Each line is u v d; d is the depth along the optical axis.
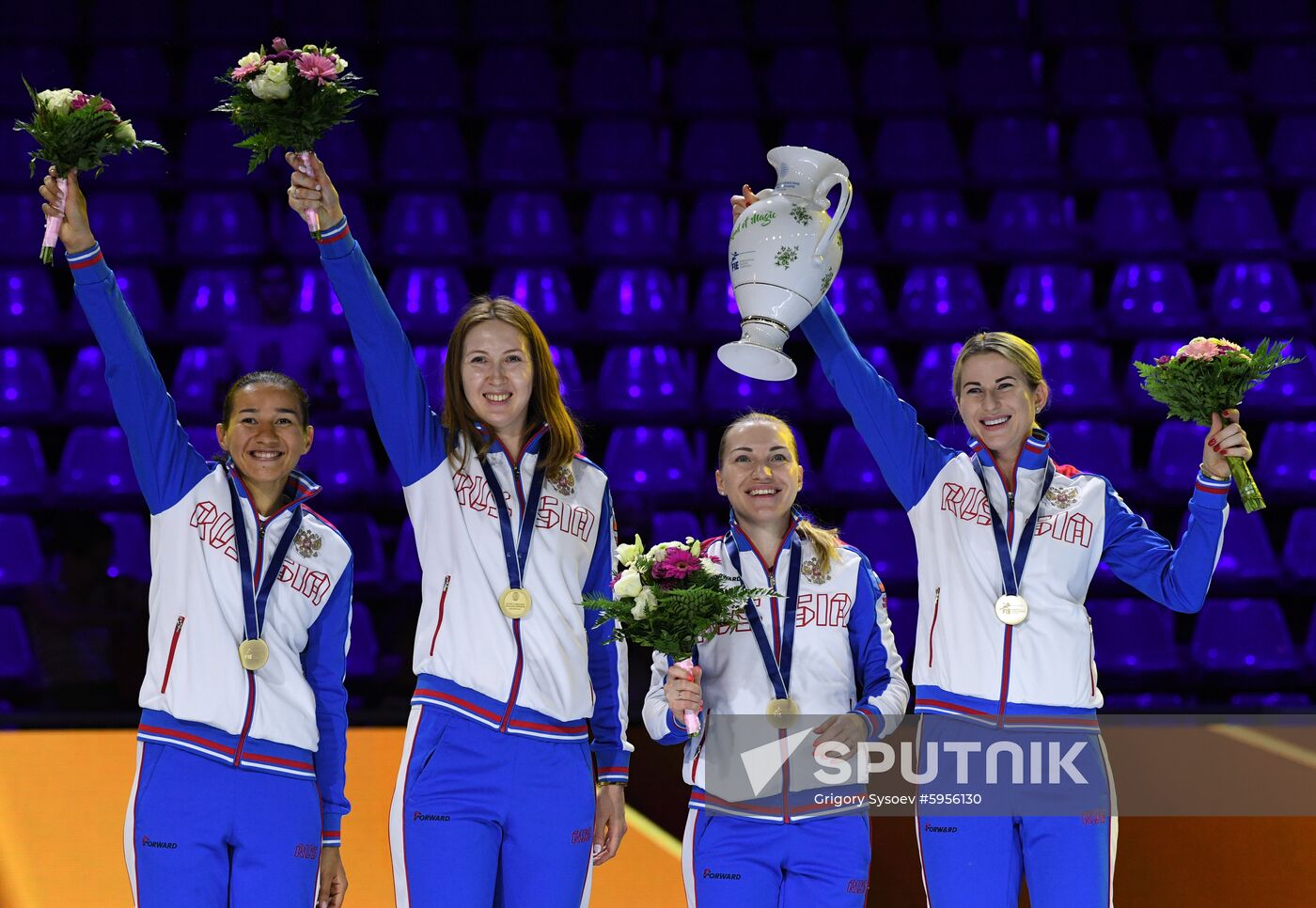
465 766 12.70
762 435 14.04
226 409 13.32
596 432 28.66
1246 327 29.56
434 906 12.54
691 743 13.94
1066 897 13.27
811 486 27.81
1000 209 31.48
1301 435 28.30
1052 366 29.02
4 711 24.44
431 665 12.96
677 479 27.66
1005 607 13.45
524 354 13.19
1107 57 33.47
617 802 13.73
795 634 13.95
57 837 17.25
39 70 32.22
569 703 13.02
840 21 34.19
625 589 13.00
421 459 13.30
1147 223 31.25
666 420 28.28
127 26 32.84
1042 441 13.87
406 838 12.69
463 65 33.78
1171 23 34.00
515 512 13.24
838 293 30.16
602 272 30.09
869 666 14.13
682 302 30.23
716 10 33.84
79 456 27.28
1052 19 33.97
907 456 14.21
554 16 34.47
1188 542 13.57
